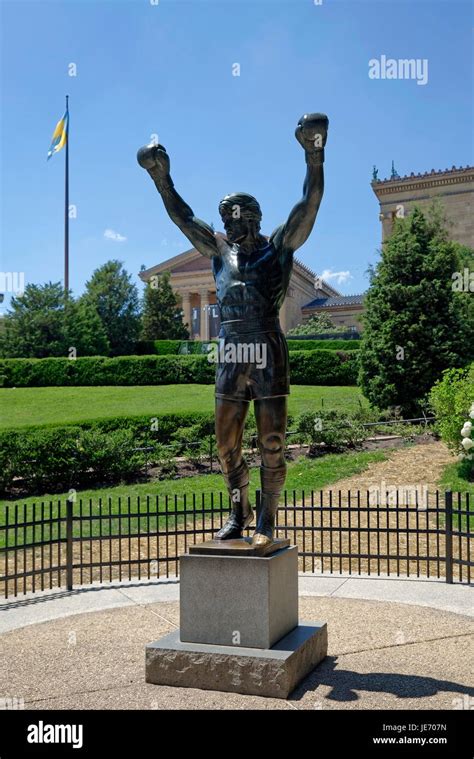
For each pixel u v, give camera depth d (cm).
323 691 486
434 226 2333
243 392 546
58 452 1492
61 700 479
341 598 775
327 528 916
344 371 3291
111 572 886
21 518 1217
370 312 2158
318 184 527
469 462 1415
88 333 4388
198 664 493
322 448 1723
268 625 495
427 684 499
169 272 6034
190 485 1469
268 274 546
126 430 1642
